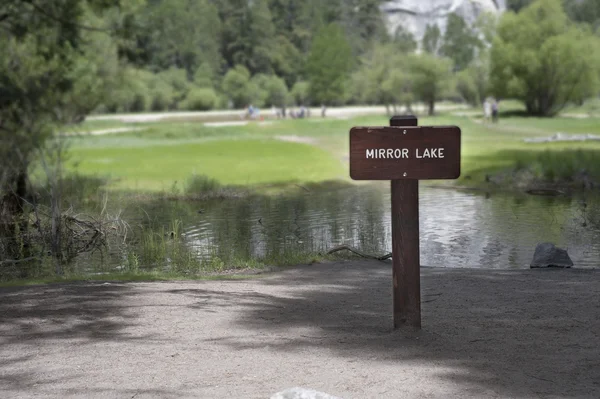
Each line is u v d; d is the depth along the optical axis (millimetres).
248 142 42562
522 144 38375
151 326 6656
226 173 28719
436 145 6078
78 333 6383
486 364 5453
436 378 5078
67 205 18609
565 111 75812
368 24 171750
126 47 27422
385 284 9742
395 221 6312
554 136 40156
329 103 116750
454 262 12680
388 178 6129
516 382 4992
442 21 186000
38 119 23656
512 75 68875
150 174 28219
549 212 18891
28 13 24625
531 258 12867
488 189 24531
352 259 12641
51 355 5703
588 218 17672
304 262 12125
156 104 105562
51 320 6848
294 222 17875
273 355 5703
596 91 68562
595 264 12164
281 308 7695
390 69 81500
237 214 19516
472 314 7410
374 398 4637
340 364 5449
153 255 13188
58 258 13008
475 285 9430
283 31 158625
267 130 52500
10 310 7270
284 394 3830
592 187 23797
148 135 46594
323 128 54375
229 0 152000
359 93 113625
